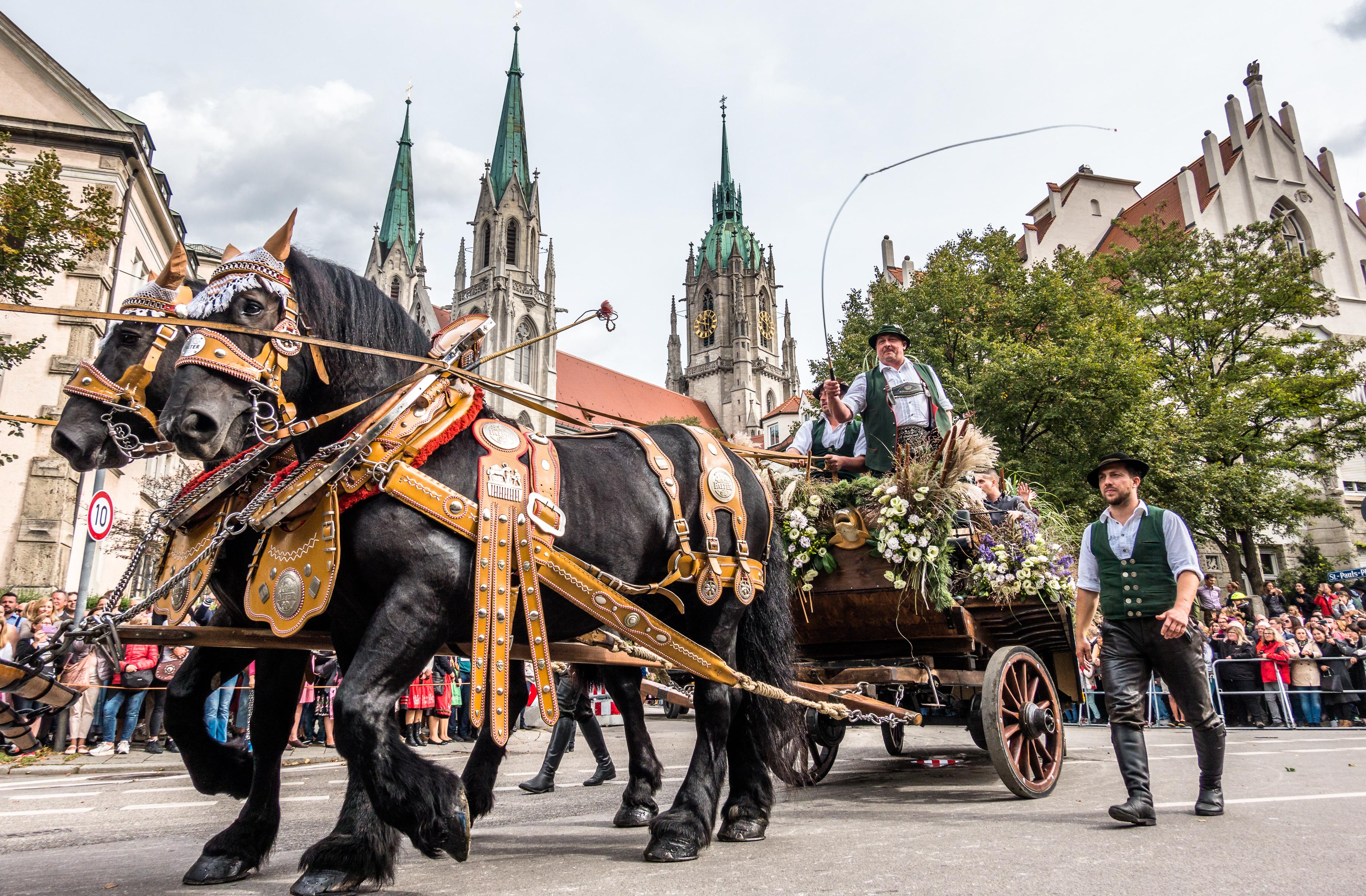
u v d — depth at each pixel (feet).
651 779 16.42
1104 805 16.78
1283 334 125.70
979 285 82.48
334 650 11.35
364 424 10.39
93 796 22.86
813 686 16.26
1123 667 15.35
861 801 18.16
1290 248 131.75
